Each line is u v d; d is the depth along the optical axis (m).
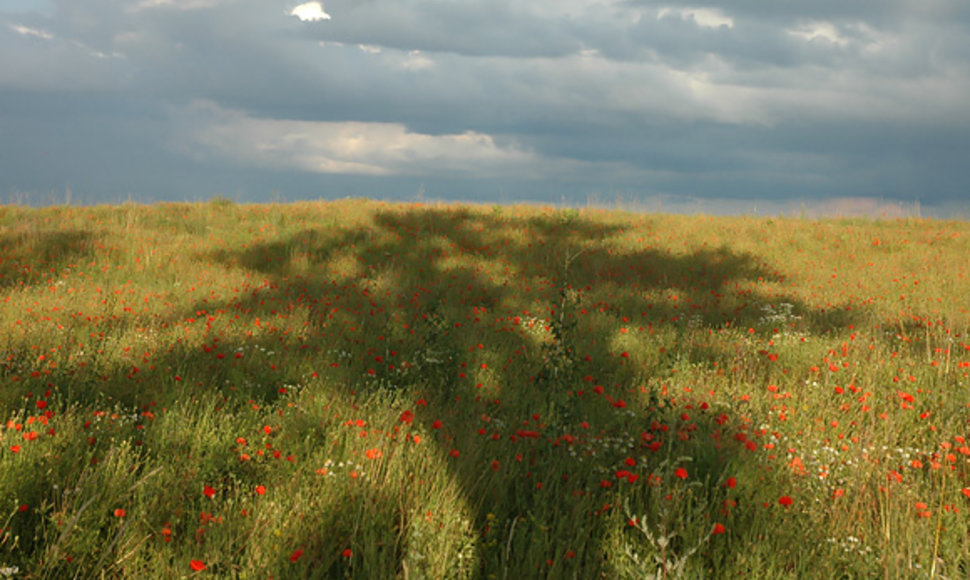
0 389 4.91
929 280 12.41
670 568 2.75
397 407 5.06
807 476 3.89
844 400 5.49
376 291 10.80
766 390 5.96
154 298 9.71
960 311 9.73
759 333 8.49
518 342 7.76
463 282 11.83
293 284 11.09
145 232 15.30
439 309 9.06
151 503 3.40
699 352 7.24
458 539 3.24
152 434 4.27
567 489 3.79
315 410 4.95
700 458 4.23
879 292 11.49
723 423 4.77
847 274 13.44
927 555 3.13
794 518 3.45
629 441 4.36
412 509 3.46
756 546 3.09
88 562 3.01
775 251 16.16
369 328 8.23
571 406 4.80
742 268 14.20
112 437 4.05
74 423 4.27
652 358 7.26
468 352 6.99
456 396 5.71
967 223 21.09
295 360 6.40
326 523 3.35
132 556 3.04
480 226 18.38
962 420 5.10
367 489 3.56
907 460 4.20
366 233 16.39
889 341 7.67
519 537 3.31
